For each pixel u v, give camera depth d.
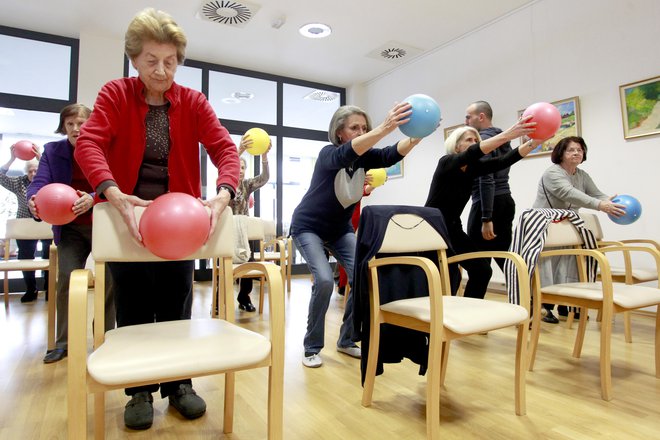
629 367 1.96
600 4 3.37
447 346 1.72
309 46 4.77
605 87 3.34
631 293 1.73
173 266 1.40
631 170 3.19
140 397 1.41
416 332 1.67
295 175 6.62
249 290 3.31
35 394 1.65
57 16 4.04
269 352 0.96
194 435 1.32
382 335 1.64
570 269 2.30
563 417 1.45
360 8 3.96
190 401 1.44
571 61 3.57
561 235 2.04
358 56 5.06
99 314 1.07
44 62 4.57
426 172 5.08
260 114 6.04
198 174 1.39
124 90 1.23
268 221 4.33
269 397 0.97
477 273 2.41
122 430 1.36
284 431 1.35
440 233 1.71
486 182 2.57
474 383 1.77
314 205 1.98
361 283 1.55
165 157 1.32
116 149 1.24
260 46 4.76
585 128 3.47
